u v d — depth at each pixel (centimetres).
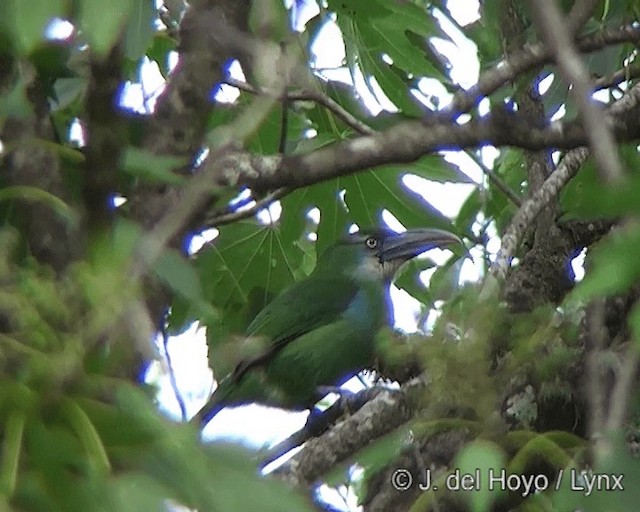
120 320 648
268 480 596
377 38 1138
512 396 1008
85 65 944
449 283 1175
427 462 959
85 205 884
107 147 891
